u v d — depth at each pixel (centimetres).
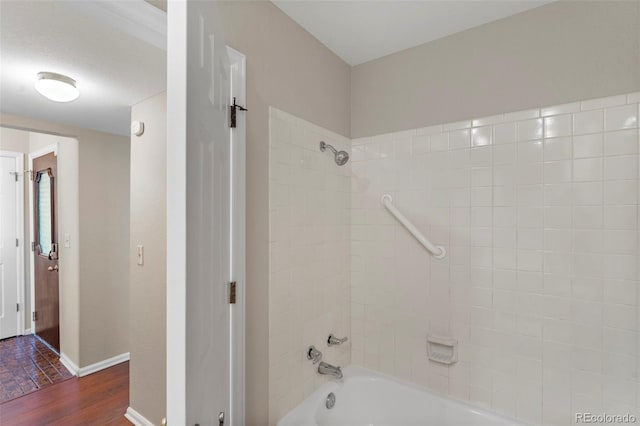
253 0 135
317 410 159
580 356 137
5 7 117
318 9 149
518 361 150
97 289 267
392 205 181
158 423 190
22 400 226
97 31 134
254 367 133
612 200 130
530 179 147
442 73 171
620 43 129
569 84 139
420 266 176
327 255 180
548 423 143
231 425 120
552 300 142
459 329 165
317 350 167
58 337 291
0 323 322
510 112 152
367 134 196
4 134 323
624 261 128
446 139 169
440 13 152
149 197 199
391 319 186
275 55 146
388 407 178
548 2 143
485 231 158
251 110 133
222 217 104
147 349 198
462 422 158
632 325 127
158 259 192
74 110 224
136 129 208
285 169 151
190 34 70
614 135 130
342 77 195
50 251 300
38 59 156
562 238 140
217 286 97
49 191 306
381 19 156
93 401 225
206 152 83
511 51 152
